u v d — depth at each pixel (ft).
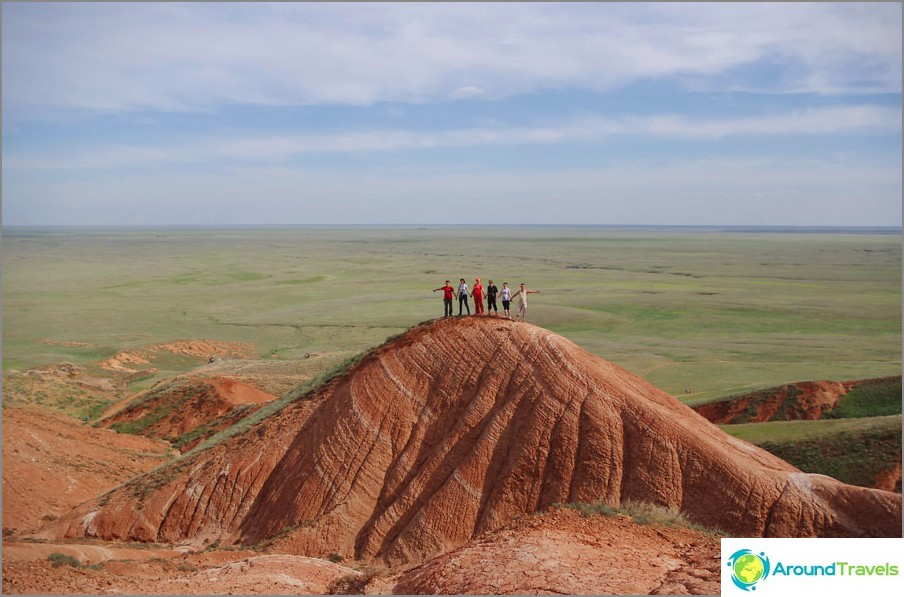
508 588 49.83
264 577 67.41
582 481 86.22
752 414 172.76
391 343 110.52
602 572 52.54
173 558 84.74
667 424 88.79
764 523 79.41
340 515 92.32
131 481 114.73
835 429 132.36
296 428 107.14
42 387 209.46
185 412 182.29
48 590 62.28
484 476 90.12
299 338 335.67
